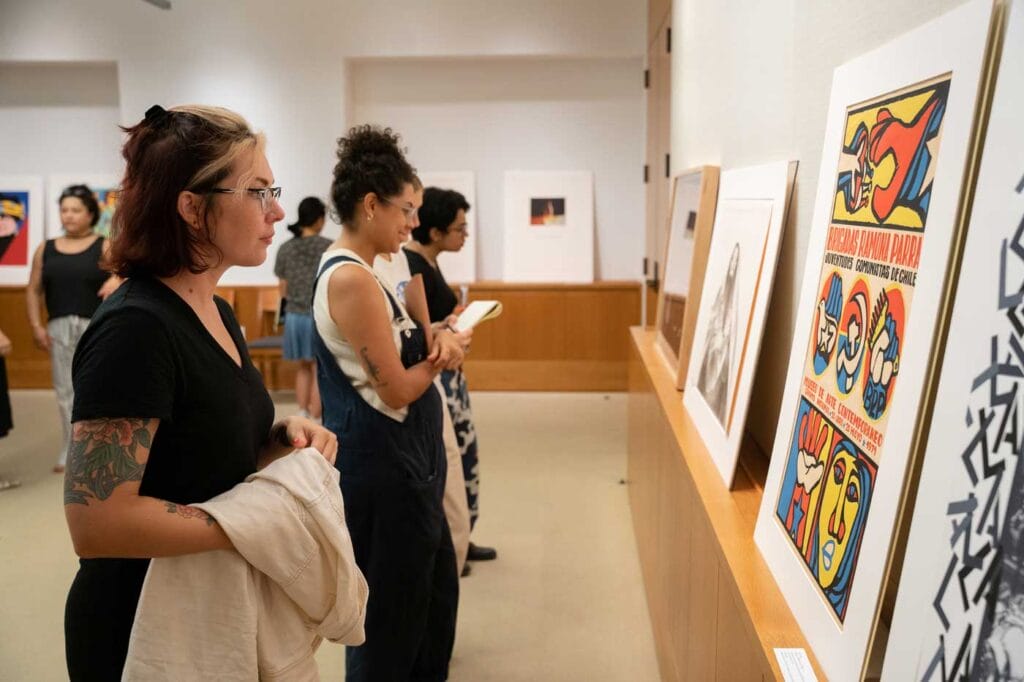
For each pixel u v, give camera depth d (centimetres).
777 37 200
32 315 520
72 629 139
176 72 753
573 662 306
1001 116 82
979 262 84
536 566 391
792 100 185
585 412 686
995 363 79
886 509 101
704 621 179
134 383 125
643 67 761
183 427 134
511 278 777
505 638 325
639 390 389
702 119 325
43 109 807
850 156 131
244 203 136
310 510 141
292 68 748
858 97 130
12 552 408
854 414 117
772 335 204
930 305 96
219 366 139
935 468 88
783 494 145
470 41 741
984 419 80
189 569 134
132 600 138
